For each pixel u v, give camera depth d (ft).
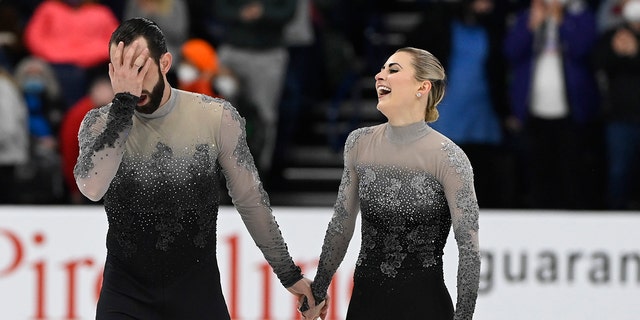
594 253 73.87
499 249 73.92
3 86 83.76
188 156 43.50
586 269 73.87
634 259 73.82
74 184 85.30
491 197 88.28
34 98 87.66
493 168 88.02
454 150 44.39
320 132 101.50
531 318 73.87
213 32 101.60
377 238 45.14
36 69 88.02
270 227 46.65
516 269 73.82
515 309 73.77
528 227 73.82
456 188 44.09
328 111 102.12
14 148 84.43
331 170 97.30
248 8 89.15
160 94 42.91
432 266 44.91
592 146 92.22
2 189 84.99
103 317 43.70
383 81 44.98
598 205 90.07
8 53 91.40
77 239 73.56
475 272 43.75
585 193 91.56
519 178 91.04
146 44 41.96
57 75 90.38
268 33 90.07
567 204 88.07
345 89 96.12
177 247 43.60
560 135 87.51
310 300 48.52
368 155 45.42
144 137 43.27
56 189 86.79
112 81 42.04
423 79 44.62
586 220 73.77
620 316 73.92
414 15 110.63
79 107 84.48
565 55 86.99
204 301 44.16
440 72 45.11
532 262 73.92
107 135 41.55
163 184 43.21
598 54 86.22
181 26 93.81
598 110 88.53
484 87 86.69
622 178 86.74
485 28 86.94
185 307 43.83
